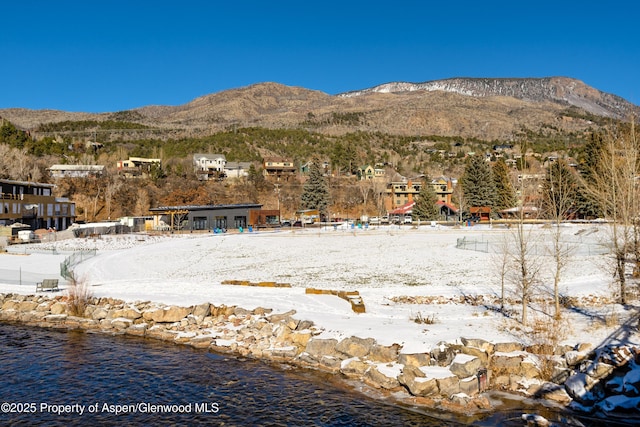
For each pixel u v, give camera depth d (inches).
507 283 1263.5
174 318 1016.9
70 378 738.8
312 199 4210.1
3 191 3024.1
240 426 580.1
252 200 4916.3
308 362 793.6
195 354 853.8
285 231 3070.9
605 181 1100.5
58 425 584.1
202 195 4589.1
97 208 4284.0
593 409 594.6
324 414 608.4
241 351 857.5
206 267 1726.1
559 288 1179.9
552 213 1136.8
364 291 1224.2
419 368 683.4
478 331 814.5
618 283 1109.7
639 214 978.7
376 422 583.2
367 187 5388.8
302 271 1611.7
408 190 5118.1
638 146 1006.4
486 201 4045.3
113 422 592.7
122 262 1796.3
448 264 1681.8
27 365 797.9
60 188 4333.2
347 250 2118.6
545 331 791.1
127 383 718.5
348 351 774.5
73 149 6407.5
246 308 1031.6
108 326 1026.7
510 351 726.5
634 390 593.9
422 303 1090.1
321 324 892.0
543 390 646.5
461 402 618.5
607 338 740.7
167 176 5211.6
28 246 2255.2
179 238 2657.5
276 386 701.3
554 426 560.1
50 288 1280.8
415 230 2977.4
